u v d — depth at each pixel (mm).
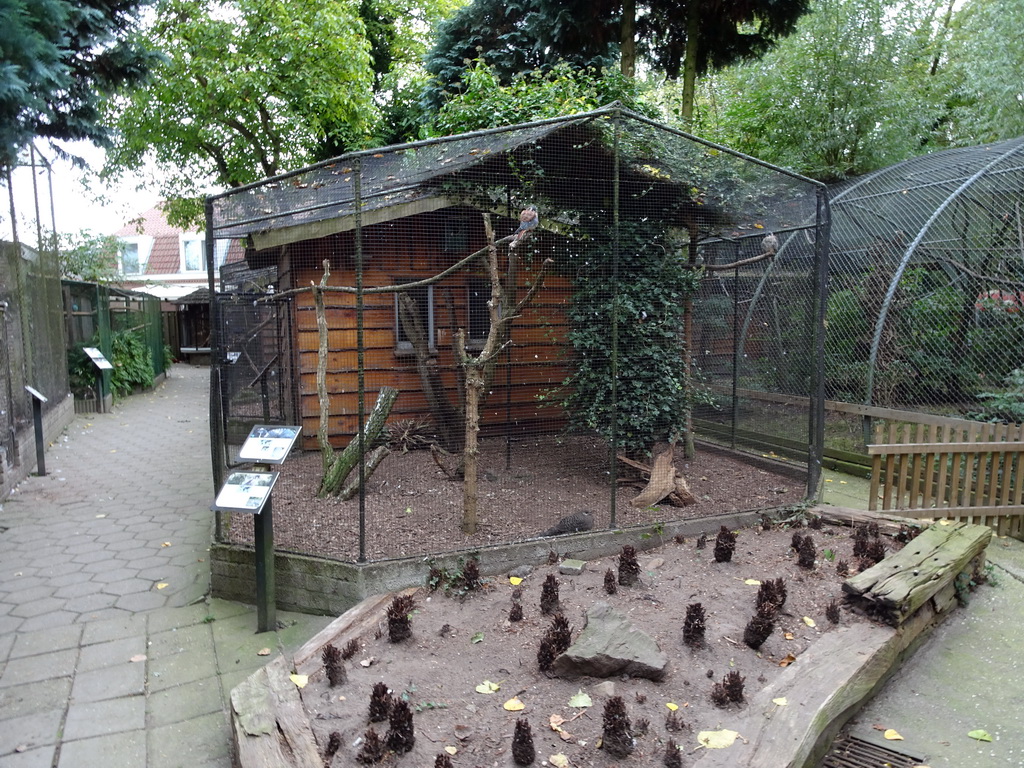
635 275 5766
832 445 7941
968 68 11906
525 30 11648
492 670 3084
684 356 6180
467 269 6375
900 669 3555
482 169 5176
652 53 11156
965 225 7492
